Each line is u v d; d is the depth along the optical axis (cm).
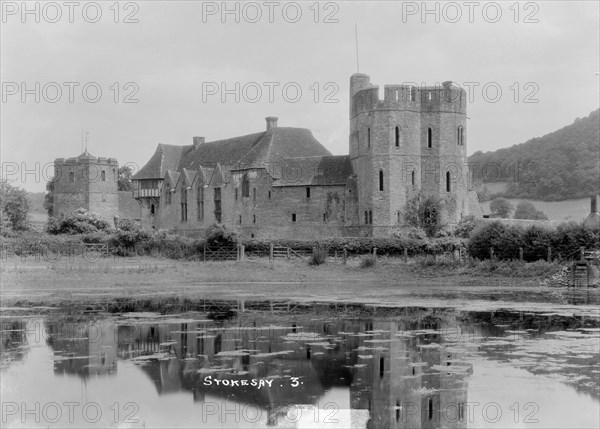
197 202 19538
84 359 4781
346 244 13525
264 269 12506
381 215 15688
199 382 4191
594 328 6006
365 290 9919
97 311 7269
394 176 15700
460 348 5069
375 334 5706
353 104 16700
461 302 8150
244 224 17862
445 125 16062
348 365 4547
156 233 14475
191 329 5997
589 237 11281
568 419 3484
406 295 9088
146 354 4941
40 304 7956
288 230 17038
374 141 15775
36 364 4647
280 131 18588
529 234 11738
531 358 4716
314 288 10256
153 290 9862
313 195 16838
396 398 3838
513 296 8931
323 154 18675
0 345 5272
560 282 10519
